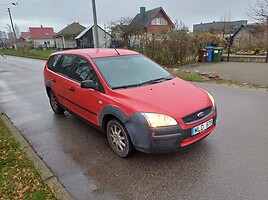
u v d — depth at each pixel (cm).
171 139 288
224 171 295
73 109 448
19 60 2520
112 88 347
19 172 311
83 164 331
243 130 406
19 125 497
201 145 360
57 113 555
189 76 935
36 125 491
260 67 1155
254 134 390
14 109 621
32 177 299
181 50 1365
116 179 293
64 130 455
